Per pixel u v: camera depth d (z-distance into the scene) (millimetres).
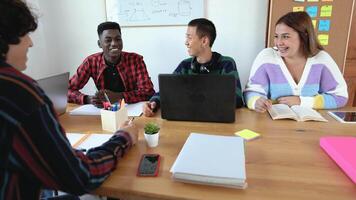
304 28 1554
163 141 1050
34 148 572
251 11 2662
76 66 3150
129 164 870
